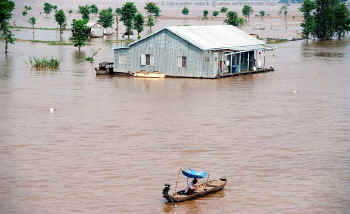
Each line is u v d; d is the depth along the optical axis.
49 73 78.12
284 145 40.47
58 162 36.31
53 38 149.50
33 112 51.34
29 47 120.62
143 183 32.53
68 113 50.91
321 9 157.62
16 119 48.50
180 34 72.94
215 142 41.09
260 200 30.09
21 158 37.16
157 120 48.03
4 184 32.28
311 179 33.28
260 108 53.38
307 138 42.47
